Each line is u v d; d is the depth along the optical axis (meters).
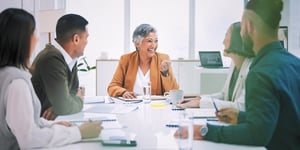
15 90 1.12
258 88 1.15
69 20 1.89
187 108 1.96
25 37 1.21
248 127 1.12
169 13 4.34
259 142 1.12
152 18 4.34
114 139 1.18
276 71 1.18
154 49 2.79
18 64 1.22
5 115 1.15
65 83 1.80
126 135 1.27
